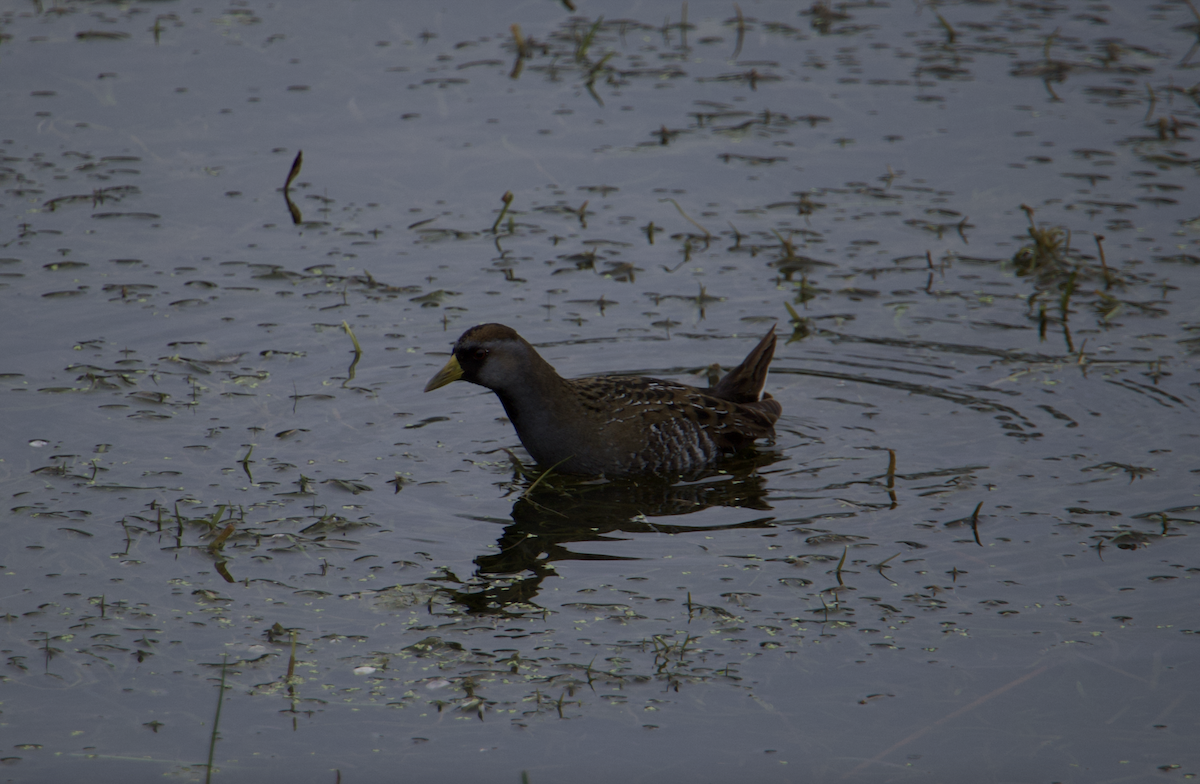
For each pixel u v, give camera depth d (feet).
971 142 53.62
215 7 65.92
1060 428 34.32
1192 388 36.04
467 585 26.89
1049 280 43.01
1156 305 41.19
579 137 54.19
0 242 43.88
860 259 45.16
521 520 30.04
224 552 27.86
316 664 24.06
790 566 27.81
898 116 55.88
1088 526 29.14
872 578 27.25
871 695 23.27
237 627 25.13
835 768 21.31
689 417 33.96
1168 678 23.57
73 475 30.83
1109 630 25.13
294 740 21.94
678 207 46.65
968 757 21.57
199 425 33.91
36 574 26.68
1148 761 21.44
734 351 39.50
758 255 45.47
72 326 38.86
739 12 64.80
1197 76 58.95
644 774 21.15
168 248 44.42
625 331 40.47
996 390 36.78
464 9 67.26
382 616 25.67
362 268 43.83
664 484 32.81
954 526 29.43
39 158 49.98
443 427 35.04
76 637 24.62
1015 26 65.82
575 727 22.38
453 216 47.75
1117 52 61.72
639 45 63.41
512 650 24.62
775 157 52.60
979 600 26.30
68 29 61.72
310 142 52.70
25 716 22.36
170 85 56.59
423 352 38.68
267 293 41.81
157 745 21.72
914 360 38.88
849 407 36.42
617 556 28.37
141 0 66.49
